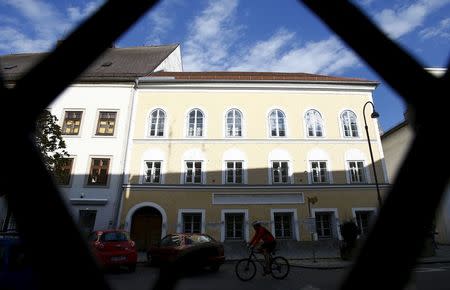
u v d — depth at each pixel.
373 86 23.22
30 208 0.78
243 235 19.45
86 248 0.83
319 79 23.86
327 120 22.30
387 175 21.08
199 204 19.70
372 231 0.81
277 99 22.66
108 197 19.72
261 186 20.12
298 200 19.98
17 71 24.61
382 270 0.77
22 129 0.81
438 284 8.60
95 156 20.70
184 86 22.62
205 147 21.19
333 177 20.86
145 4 0.90
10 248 5.87
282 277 10.12
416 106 0.90
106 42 0.88
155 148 21.09
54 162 15.27
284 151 21.30
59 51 0.87
